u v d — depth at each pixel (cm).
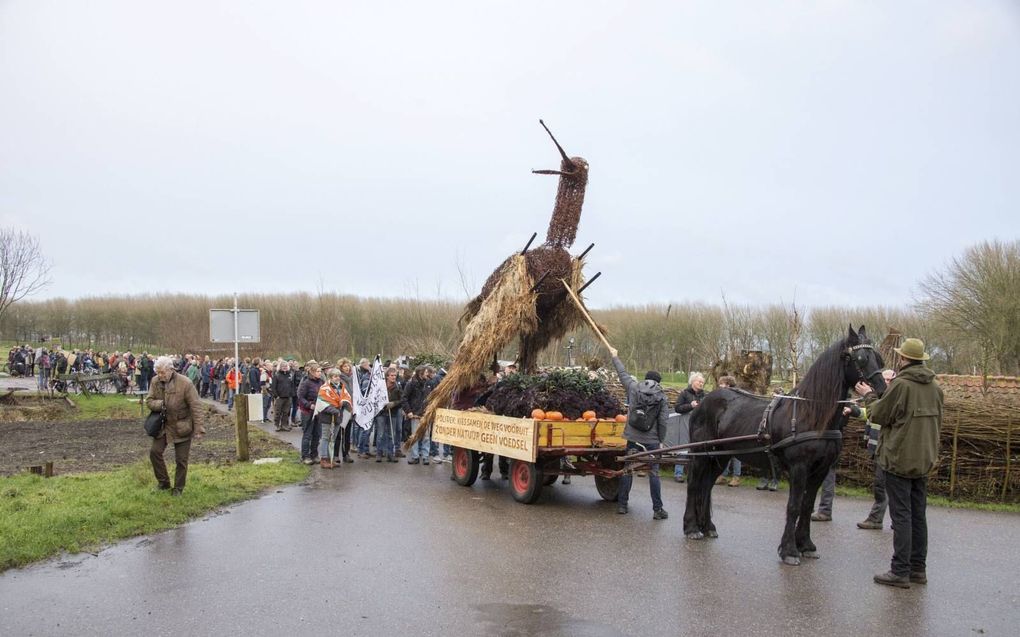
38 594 689
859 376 818
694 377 1313
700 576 773
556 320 1382
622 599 696
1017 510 1143
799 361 3506
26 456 1545
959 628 632
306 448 1534
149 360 3622
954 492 1238
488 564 805
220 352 4944
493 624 626
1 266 3841
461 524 997
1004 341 2930
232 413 2595
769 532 980
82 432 2025
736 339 3625
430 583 734
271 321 4934
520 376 1242
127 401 3117
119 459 1499
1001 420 1220
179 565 784
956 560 851
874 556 866
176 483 1084
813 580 764
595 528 988
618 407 1212
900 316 3588
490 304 1316
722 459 946
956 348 3241
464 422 1284
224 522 986
